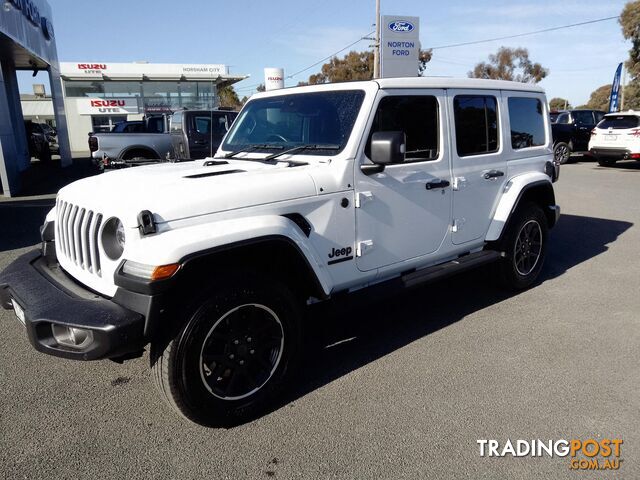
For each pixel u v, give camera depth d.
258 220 2.87
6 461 2.63
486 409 3.09
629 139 15.10
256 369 3.08
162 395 2.77
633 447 2.74
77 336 2.64
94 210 2.85
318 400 3.21
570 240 7.35
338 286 3.44
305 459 2.65
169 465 2.61
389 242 3.70
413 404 3.15
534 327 4.29
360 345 3.98
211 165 3.85
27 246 7.04
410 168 3.76
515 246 4.86
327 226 3.27
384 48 20.42
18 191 12.40
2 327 4.30
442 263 4.30
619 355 3.78
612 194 11.23
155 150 13.38
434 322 4.41
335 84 3.78
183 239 2.58
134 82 36.72
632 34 32.62
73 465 2.60
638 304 4.81
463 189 4.25
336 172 3.33
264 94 4.37
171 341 2.63
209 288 2.70
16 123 17.47
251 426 2.95
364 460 2.65
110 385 3.40
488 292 5.16
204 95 37.62
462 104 4.24
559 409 3.08
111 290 2.73
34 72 20.05
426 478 2.52
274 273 3.18
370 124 3.47
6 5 12.70
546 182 5.05
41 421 2.98
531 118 5.14
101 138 12.98
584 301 4.90
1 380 3.45
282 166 3.49
